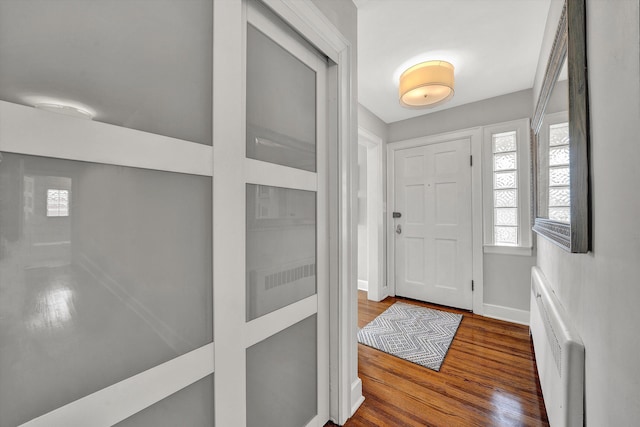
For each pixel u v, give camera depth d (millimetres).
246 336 920
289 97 1134
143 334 644
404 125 3283
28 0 492
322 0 1207
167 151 684
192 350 741
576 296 976
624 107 598
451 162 2934
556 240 1114
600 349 729
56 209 519
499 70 2191
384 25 1682
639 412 528
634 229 554
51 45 515
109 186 591
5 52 467
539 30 1720
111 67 594
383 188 3301
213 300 789
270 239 1039
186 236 732
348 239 1373
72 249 539
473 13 1582
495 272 2645
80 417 545
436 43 1858
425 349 2037
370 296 3232
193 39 751
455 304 2900
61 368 523
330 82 1344
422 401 1477
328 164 1349
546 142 1416
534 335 1805
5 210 463
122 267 609
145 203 650
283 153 1100
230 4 842
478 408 1415
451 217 2930
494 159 2670
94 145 562
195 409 753
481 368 1780
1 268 459
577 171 824
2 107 457
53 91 515
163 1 690
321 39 1215
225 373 820
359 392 1459
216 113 796
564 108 1060
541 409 1396
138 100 637
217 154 799
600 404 724
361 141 3123
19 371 479
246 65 945
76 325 542
